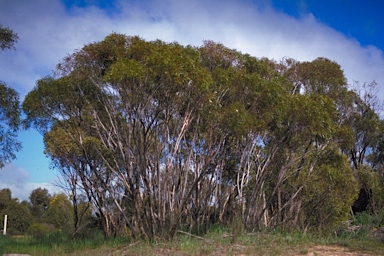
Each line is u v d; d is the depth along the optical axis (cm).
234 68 1816
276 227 1853
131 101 1562
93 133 2031
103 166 2048
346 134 2014
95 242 1812
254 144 1942
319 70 2161
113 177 2073
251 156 2077
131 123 1619
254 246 1439
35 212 4600
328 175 1970
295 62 2202
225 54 1848
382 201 2559
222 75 1683
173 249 1446
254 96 1725
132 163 1686
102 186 2031
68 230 2373
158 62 1438
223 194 2022
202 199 1886
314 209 2058
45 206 4688
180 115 1756
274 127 1870
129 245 1527
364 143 2969
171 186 1752
